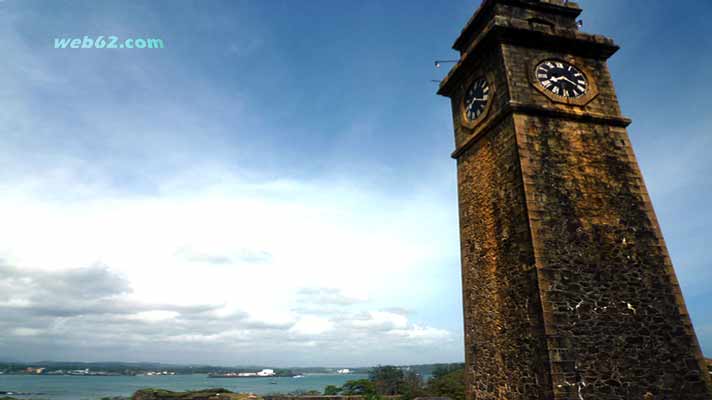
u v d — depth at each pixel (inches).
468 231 631.8
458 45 767.7
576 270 477.7
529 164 524.1
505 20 593.6
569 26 685.9
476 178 626.8
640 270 496.1
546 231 490.9
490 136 601.0
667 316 478.6
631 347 453.4
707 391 450.9
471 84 671.1
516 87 569.9
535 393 443.2
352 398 2292.1
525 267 487.8
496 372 518.0
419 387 2704.2
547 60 602.2
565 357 432.5
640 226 523.2
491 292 551.5
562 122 562.6
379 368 3228.3
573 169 535.8
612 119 578.2
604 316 460.8
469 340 591.5
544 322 443.5
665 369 452.1
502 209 550.9
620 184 543.2
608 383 431.5
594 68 618.8
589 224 507.5
